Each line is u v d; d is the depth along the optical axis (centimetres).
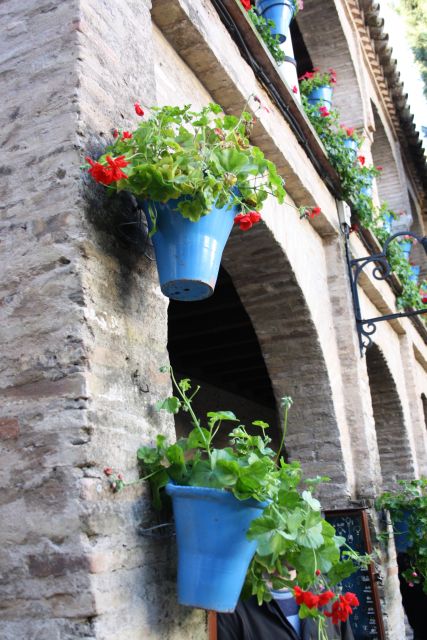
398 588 566
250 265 495
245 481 206
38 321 223
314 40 885
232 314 662
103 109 252
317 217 580
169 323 675
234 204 243
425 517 550
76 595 194
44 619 196
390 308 818
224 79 409
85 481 202
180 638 228
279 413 532
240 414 917
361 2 902
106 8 271
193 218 225
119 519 210
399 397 805
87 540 198
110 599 198
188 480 220
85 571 194
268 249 480
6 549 206
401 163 1271
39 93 248
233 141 248
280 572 234
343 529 501
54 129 240
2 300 231
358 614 486
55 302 222
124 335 234
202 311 632
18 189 240
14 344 225
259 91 462
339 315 593
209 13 398
